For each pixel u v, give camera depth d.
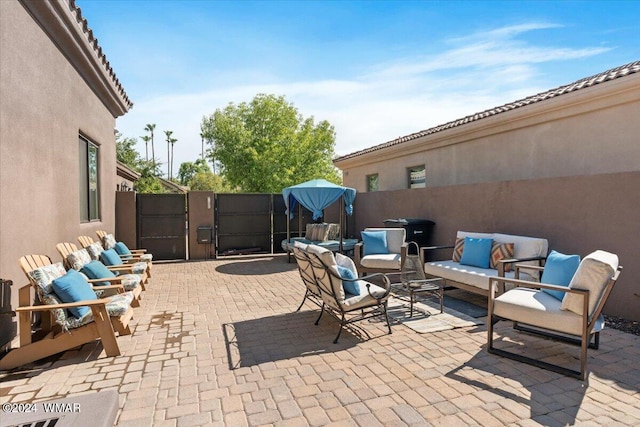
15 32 4.26
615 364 3.71
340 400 3.09
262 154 23.91
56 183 5.45
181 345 4.31
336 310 4.64
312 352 4.09
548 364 3.64
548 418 2.81
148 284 7.67
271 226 11.95
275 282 7.86
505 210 6.80
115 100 8.91
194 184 41.41
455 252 6.70
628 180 4.96
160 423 2.78
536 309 3.71
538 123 7.68
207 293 6.88
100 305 3.85
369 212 11.34
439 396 3.14
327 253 4.34
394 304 5.95
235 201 11.56
